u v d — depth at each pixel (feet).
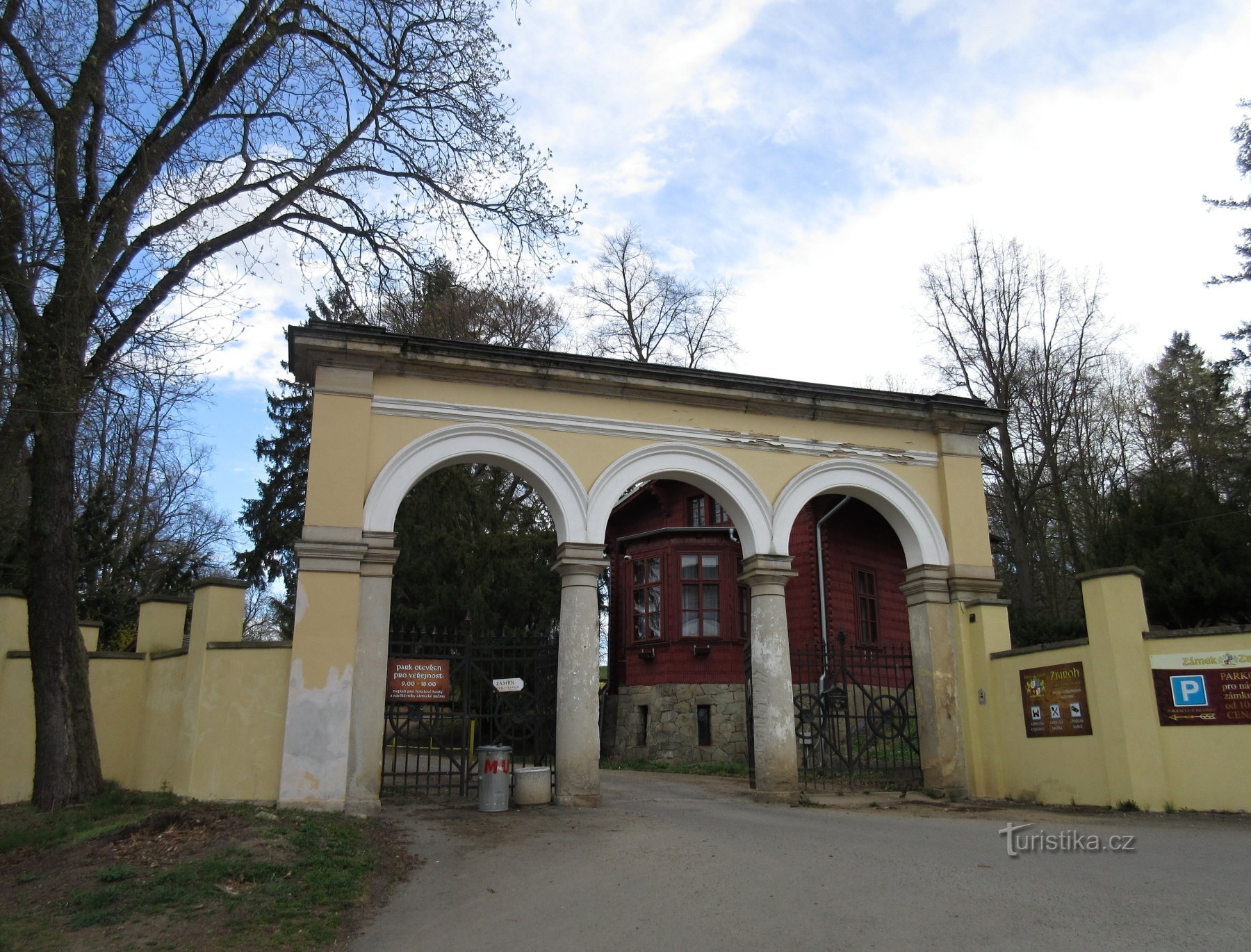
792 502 47.83
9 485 51.42
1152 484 69.00
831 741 50.78
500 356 43.14
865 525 78.84
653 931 21.44
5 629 44.47
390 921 23.40
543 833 33.81
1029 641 70.79
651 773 66.80
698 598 76.02
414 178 47.11
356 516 39.88
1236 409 96.12
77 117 36.50
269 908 23.50
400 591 74.28
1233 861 27.07
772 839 32.48
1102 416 106.93
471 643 44.55
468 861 29.35
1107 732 39.96
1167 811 37.58
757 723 45.39
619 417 45.57
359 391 41.27
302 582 38.60
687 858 29.07
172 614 46.37
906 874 26.17
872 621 76.95
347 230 46.57
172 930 21.89
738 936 20.77
